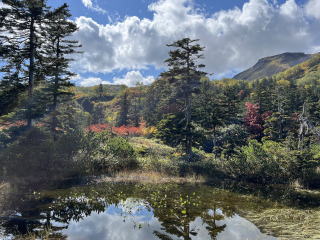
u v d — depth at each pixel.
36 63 21.27
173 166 18.48
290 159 15.13
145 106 72.38
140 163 19.38
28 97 20.30
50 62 21.59
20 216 8.74
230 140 22.94
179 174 17.81
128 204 10.66
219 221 8.41
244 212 9.44
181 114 25.55
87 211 9.61
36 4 19.62
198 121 27.59
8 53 19.70
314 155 15.19
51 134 19.62
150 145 33.09
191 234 7.24
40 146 16.27
